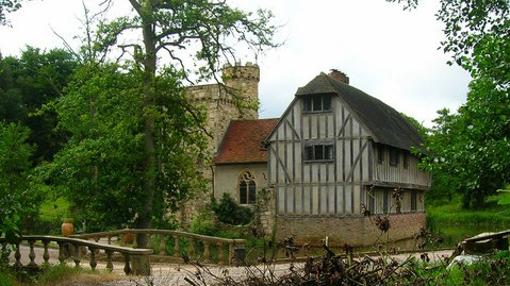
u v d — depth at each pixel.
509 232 10.04
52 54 52.28
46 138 49.16
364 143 30.44
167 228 24.91
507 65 10.46
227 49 24.50
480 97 10.77
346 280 5.34
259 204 34.09
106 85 23.70
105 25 23.88
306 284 5.43
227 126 39.59
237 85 40.69
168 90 24.08
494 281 6.69
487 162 10.80
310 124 31.77
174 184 25.48
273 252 6.70
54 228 27.78
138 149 24.22
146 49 24.42
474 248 10.10
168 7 24.12
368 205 30.36
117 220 24.45
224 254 17.64
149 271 12.73
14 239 12.14
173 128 25.25
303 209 31.59
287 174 32.12
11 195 12.38
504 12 12.75
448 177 12.02
